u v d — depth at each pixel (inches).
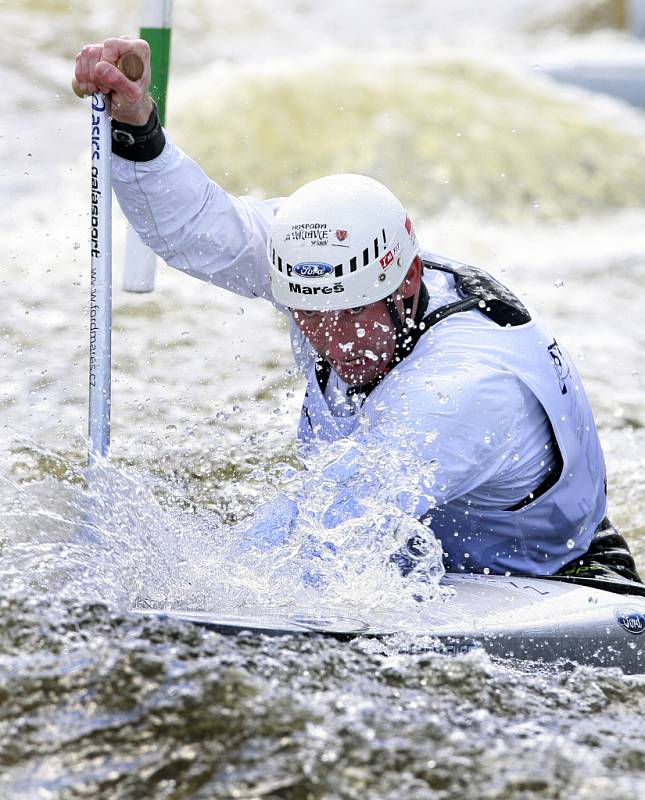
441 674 309.4
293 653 309.3
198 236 429.4
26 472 519.8
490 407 360.8
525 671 336.8
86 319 912.3
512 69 2160.4
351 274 359.9
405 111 1829.5
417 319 378.9
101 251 402.9
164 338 877.2
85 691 276.7
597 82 2234.3
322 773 253.3
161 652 296.0
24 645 295.0
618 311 1079.6
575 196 1753.2
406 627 338.3
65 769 251.0
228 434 625.0
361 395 384.2
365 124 1787.6
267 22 3388.3
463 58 2121.1
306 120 1792.6
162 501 442.3
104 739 260.8
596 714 302.5
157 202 424.5
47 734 261.7
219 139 1749.5
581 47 2694.4
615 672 336.8
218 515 434.6
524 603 364.8
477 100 1927.9
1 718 265.9
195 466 556.4
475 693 302.8
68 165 1624.0
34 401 689.6
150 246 439.5
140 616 317.7
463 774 256.5
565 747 272.4
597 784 255.4
